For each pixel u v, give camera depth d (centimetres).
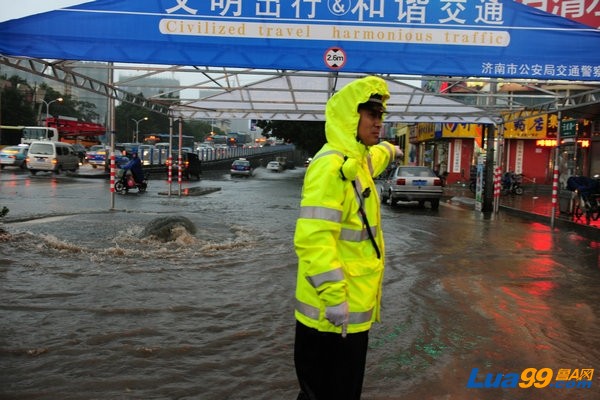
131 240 939
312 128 4319
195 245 922
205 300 591
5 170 3303
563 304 616
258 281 682
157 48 860
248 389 375
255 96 1705
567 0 899
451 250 965
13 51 834
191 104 1823
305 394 262
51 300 572
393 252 927
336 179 238
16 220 1148
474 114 1722
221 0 861
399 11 869
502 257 906
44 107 9088
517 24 875
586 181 1427
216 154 5725
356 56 873
